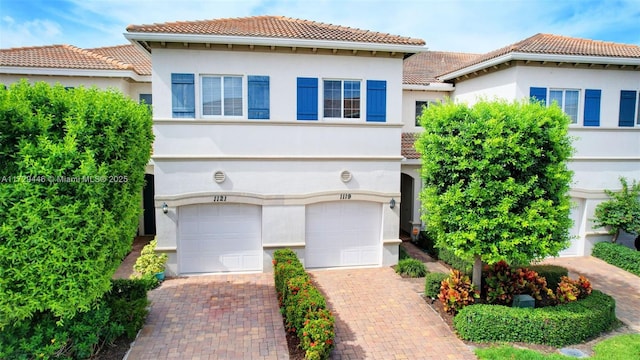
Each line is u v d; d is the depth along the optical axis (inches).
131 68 649.6
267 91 555.8
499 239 404.5
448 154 417.4
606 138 673.0
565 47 657.0
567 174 406.9
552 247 401.7
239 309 452.4
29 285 278.7
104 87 657.6
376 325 421.1
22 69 609.0
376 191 596.1
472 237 393.4
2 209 266.7
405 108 811.4
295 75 560.1
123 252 358.0
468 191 399.5
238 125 553.0
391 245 612.4
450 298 429.4
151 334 391.9
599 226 677.3
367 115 584.4
